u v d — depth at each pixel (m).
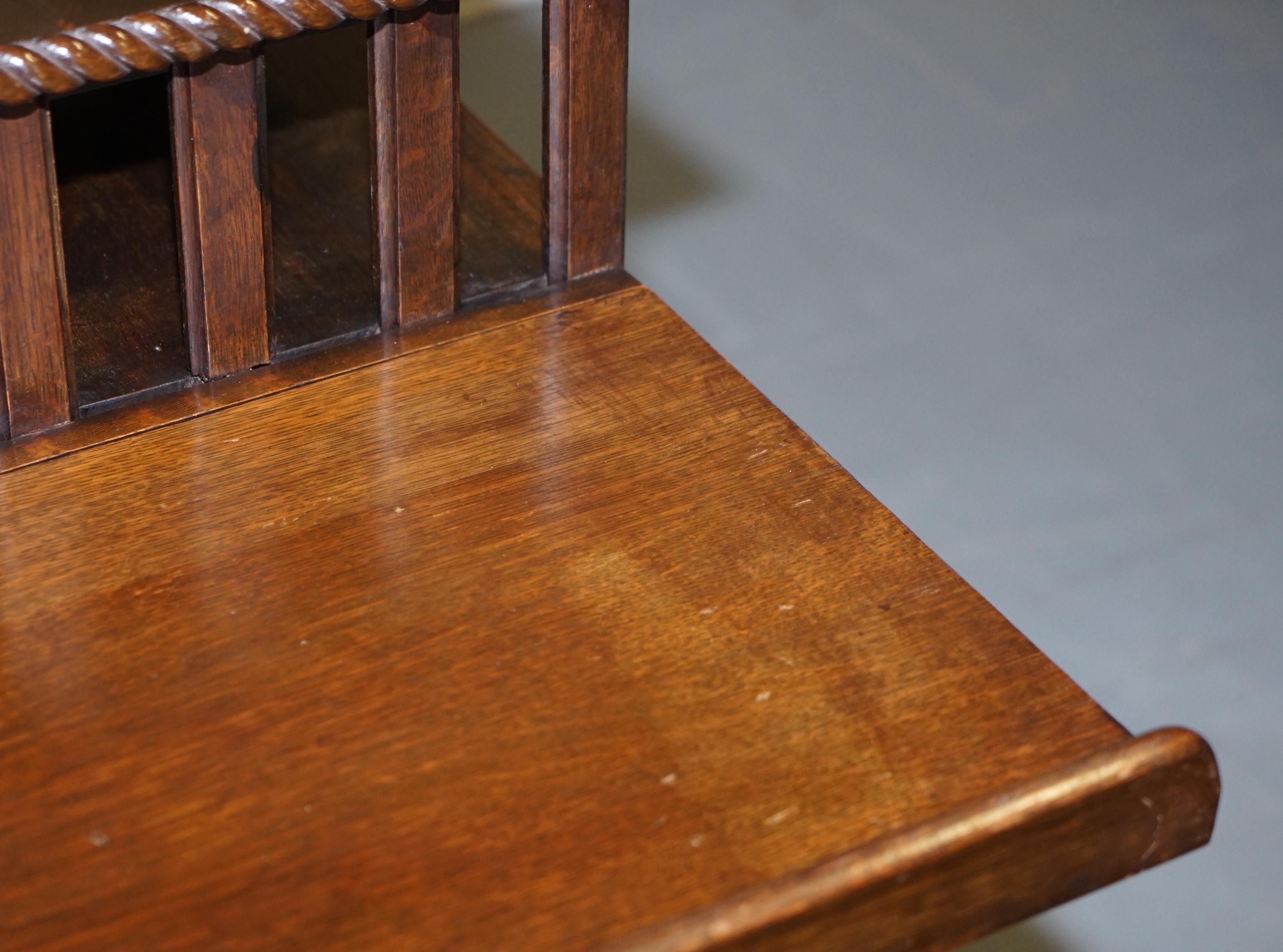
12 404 1.38
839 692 1.21
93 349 1.51
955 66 3.60
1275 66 3.66
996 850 1.09
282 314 1.57
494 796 1.14
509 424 1.43
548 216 1.56
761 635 1.25
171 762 1.16
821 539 1.33
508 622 1.26
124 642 1.24
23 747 1.17
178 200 1.38
